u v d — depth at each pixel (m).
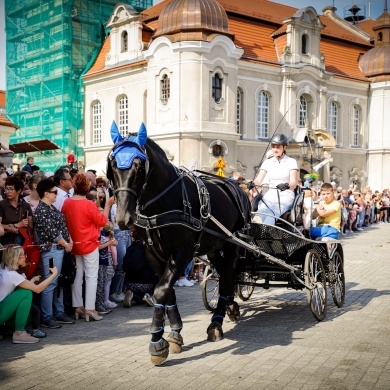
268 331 8.64
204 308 10.44
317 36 41.88
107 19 44.97
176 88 33.69
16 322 8.03
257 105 38.91
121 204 6.19
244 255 9.02
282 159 9.70
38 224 8.88
